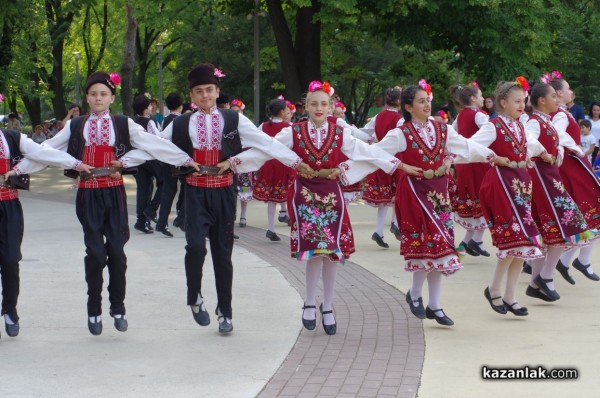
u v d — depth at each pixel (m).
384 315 7.60
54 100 39.91
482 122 10.08
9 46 25.19
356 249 11.20
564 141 8.31
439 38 24.00
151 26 29.81
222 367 6.06
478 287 8.76
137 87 45.50
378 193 11.16
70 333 7.00
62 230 13.08
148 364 6.14
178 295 8.41
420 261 6.97
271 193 11.73
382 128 11.51
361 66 36.47
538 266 7.95
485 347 6.51
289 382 5.69
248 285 8.84
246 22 35.22
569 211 7.81
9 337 6.87
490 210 7.34
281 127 12.11
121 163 6.65
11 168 6.61
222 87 36.19
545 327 7.12
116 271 6.74
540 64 27.00
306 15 23.48
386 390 5.49
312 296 7.02
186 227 6.80
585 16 28.98
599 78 29.45
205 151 6.73
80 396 5.46
